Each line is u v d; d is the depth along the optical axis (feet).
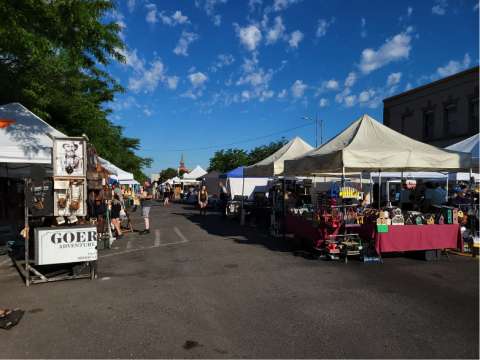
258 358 12.21
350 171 33.83
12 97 38.22
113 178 51.47
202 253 30.25
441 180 60.54
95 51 28.99
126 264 26.32
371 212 27.71
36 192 21.34
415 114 87.30
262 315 16.02
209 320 15.47
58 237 21.18
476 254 28.30
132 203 80.48
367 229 27.14
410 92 88.33
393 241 26.12
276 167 41.60
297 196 43.09
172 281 21.57
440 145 80.28
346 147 27.61
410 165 27.71
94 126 54.65
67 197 22.11
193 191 128.98
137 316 15.96
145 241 37.19
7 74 35.68
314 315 16.01
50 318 15.78
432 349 12.84
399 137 30.76
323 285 20.59
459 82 75.72
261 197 54.90
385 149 27.58
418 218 26.99
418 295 18.79
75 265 22.85
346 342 13.38
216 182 107.55
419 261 26.68
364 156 27.14
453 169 31.65
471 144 34.91
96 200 32.48
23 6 20.86
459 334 14.06
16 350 12.87
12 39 21.27
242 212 52.54
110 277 22.56
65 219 22.50
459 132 75.87
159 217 66.64
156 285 20.75
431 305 17.29
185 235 41.42
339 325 14.92
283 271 23.84
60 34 23.95
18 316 15.58
